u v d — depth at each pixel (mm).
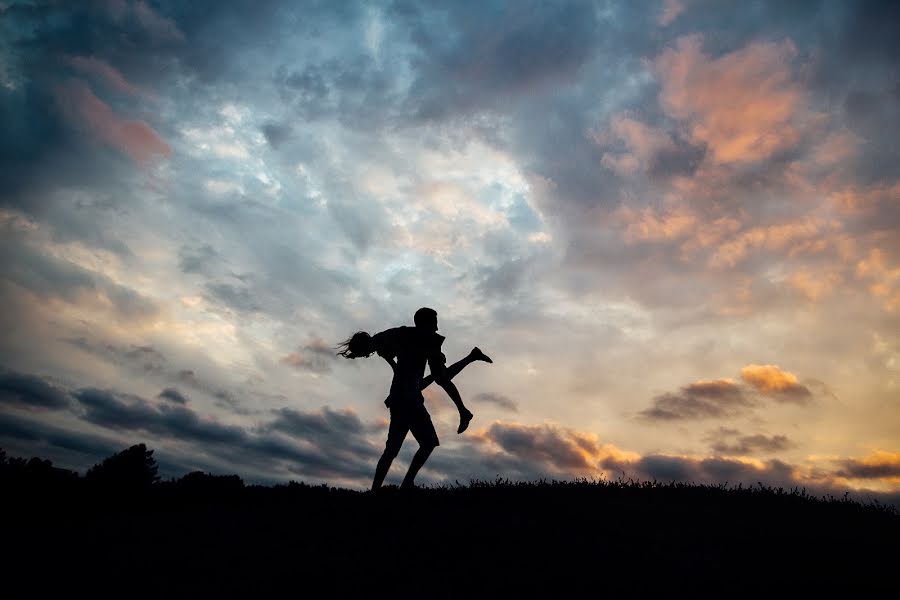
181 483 10805
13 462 13078
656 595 4523
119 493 11000
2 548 6309
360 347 8164
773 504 8391
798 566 5297
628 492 8648
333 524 6809
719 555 5582
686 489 9172
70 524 8203
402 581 4855
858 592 4723
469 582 4766
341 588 4723
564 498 7801
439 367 8016
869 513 8156
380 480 7797
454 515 6785
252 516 7695
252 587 4832
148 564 5613
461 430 8070
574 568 5031
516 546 5605
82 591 4836
